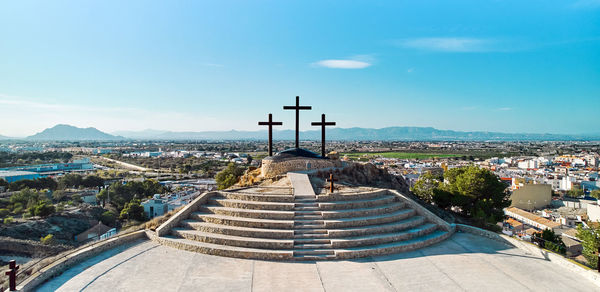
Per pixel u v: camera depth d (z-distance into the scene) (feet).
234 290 41.39
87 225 191.52
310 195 66.74
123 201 259.39
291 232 55.47
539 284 44.09
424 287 42.83
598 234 79.05
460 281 44.65
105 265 48.67
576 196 293.02
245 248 53.36
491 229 78.28
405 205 70.38
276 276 45.57
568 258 51.44
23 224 169.17
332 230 56.54
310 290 41.70
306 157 91.30
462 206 97.96
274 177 84.64
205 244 54.70
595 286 43.50
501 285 43.60
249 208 63.36
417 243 57.06
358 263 50.55
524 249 57.06
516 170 459.73
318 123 100.07
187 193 273.54
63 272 46.37
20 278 43.80
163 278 44.45
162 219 67.46
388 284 43.62
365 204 65.87
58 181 319.27
